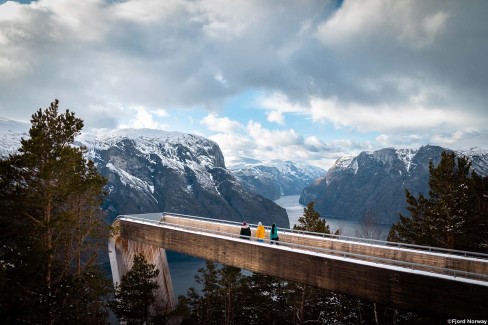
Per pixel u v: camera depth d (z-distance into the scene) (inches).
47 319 567.8
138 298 1005.2
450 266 714.8
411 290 611.2
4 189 638.5
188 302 1390.3
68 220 703.1
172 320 1268.5
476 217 1064.2
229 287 1295.5
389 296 634.8
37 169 709.3
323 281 727.1
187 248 1059.3
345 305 1316.4
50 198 717.9
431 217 1107.3
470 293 552.1
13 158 663.1
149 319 1047.0
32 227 656.4
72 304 660.1
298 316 1268.5
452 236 1058.1
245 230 971.3
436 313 582.9
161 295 1381.6
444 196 1071.6
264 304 1330.0
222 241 946.7
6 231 601.3
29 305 536.4
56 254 810.8
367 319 1283.2
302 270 763.4
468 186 1109.7
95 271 888.9
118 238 1375.5
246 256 881.5
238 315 1338.6
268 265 829.8
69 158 715.4
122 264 1352.1
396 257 789.2
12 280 552.1
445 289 574.9
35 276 590.6
